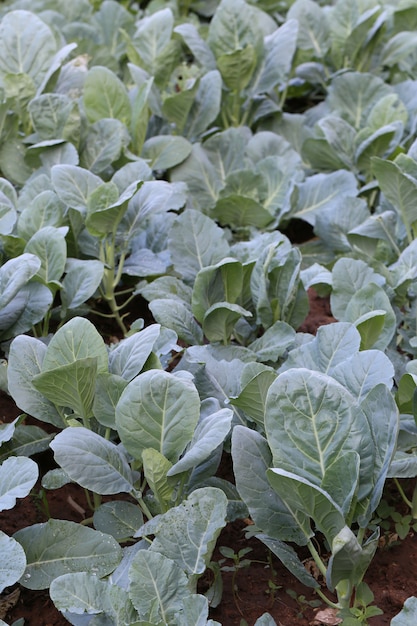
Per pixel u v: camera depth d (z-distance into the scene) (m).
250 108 3.43
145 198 2.70
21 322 2.54
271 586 2.25
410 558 2.31
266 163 3.07
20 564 2.12
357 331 2.36
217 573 2.24
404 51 3.57
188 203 3.01
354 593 2.24
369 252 2.85
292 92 3.85
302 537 2.22
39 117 2.94
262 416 2.30
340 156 3.14
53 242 2.57
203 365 2.41
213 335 2.54
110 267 2.71
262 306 2.55
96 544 2.22
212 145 3.18
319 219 2.93
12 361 2.35
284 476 2.11
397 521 2.35
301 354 2.38
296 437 2.18
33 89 3.09
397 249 2.82
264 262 2.55
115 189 2.64
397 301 2.65
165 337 2.43
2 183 2.78
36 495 2.42
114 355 2.36
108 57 3.60
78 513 2.39
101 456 2.23
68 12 4.04
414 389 2.29
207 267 2.51
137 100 3.06
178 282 2.64
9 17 3.17
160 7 4.30
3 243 2.65
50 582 2.19
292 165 3.15
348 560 2.13
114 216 2.64
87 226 2.65
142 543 2.22
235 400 2.28
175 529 2.15
